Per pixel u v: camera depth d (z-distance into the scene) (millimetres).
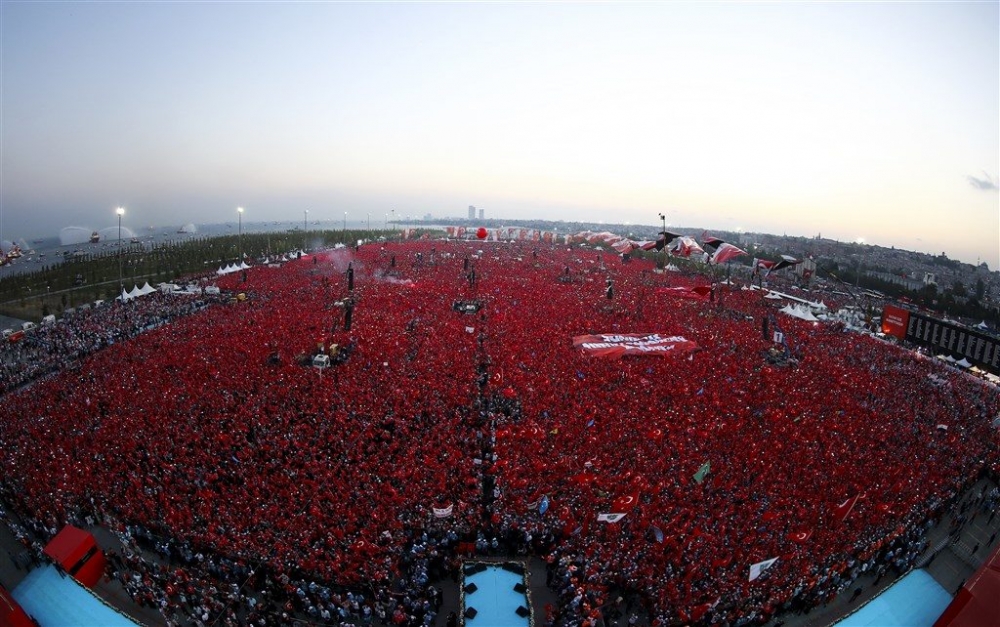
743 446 43562
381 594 30375
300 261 145375
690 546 32062
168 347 65812
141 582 30969
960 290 154625
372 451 41844
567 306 94938
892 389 61125
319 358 60688
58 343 71000
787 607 30422
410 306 89938
